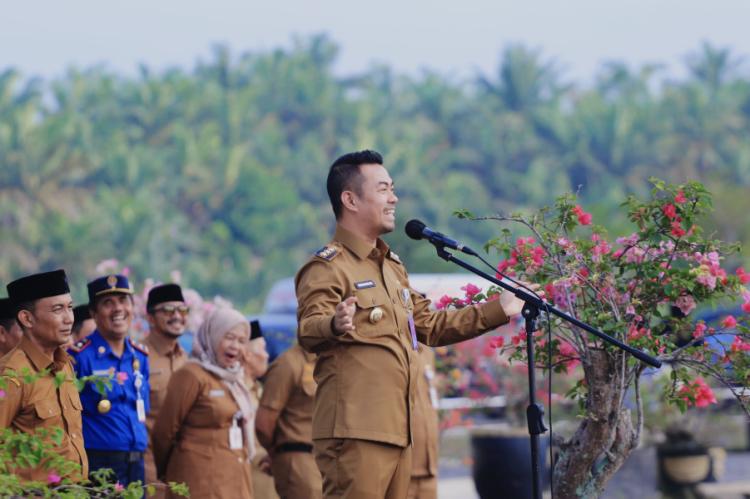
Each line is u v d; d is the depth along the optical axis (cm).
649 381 2659
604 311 1413
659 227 1417
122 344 1689
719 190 9781
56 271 1401
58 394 1389
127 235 15425
